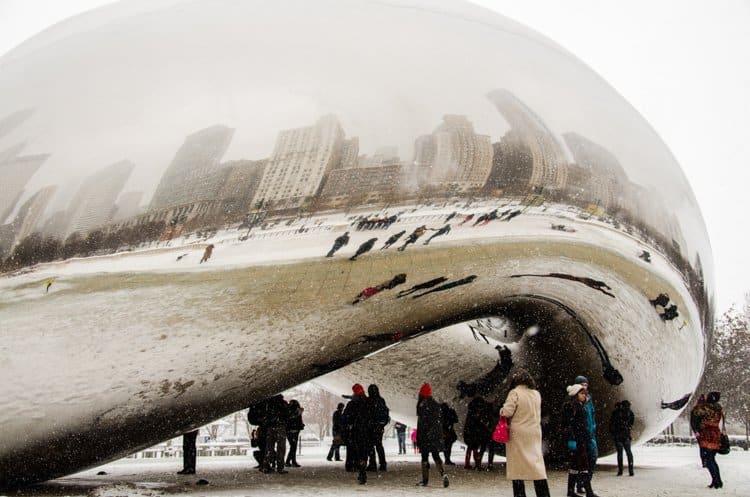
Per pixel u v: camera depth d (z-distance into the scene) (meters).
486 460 12.52
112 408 6.16
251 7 6.83
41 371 5.80
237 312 6.04
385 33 6.70
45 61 6.45
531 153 6.64
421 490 7.42
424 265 6.38
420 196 6.21
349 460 10.04
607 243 7.11
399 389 10.90
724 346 32.69
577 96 7.29
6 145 5.94
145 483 8.23
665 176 7.79
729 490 7.88
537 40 7.70
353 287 6.25
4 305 5.68
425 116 6.31
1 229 5.72
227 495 6.79
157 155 5.83
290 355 6.58
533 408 5.50
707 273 8.48
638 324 7.86
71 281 5.70
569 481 6.77
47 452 6.32
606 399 8.92
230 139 5.91
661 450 23.02
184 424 6.86
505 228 6.54
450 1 7.68
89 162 5.80
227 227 5.86
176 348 6.02
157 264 5.77
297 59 6.27
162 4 7.03
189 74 6.11
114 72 6.16
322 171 6.00
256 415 9.95
